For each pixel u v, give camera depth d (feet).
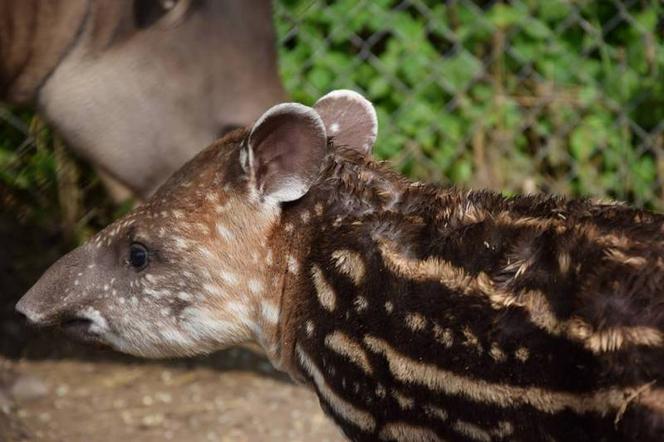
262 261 19.98
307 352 19.44
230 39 27.76
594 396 15.57
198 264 20.22
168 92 27.96
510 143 36.19
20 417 28.12
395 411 18.07
